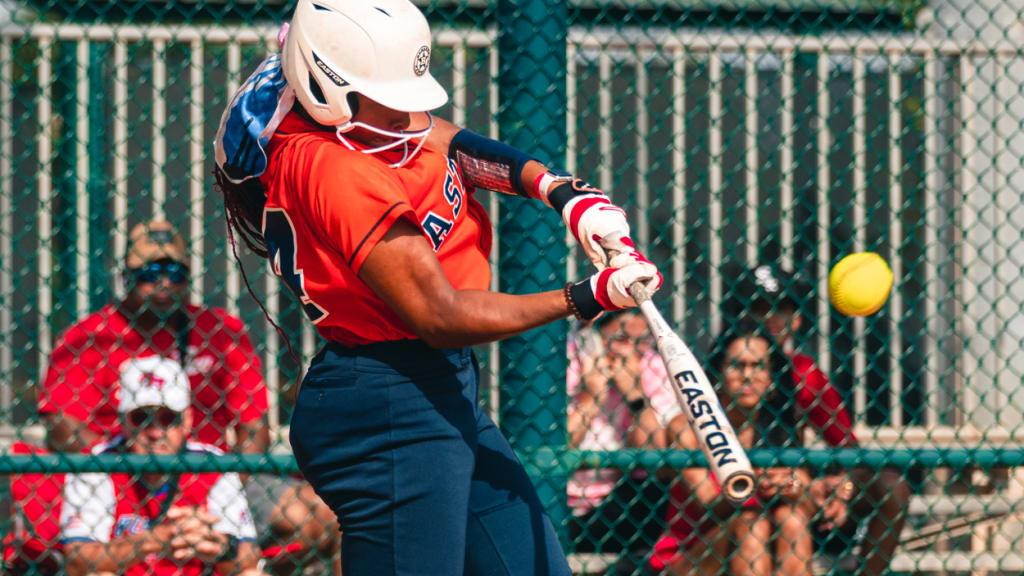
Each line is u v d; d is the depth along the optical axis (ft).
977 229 58.59
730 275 57.36
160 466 38.01
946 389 53.47
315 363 28.04
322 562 45.37
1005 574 50.44
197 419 46.57
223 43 55.47
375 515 27.35
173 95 59.21
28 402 54.70
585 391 50.67
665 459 38.88
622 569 48.06
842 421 46.80
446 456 27.14
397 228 24.88
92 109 55.72
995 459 39.60
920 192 61.72
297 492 41.14
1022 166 45.62
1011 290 58.03
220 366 46.47
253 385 47.19
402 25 25.77
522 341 38.52
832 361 61.36
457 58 51.93
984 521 51.01
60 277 56.08
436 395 27.22
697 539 46.29
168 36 54.39
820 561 48.26
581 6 49.24
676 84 54.34
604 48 43.06
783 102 45.83
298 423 27.94
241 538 44.57
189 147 60.54
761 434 42.06
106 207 57.67
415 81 26.20
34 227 55.98
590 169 61.31
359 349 27.17
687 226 62.85
